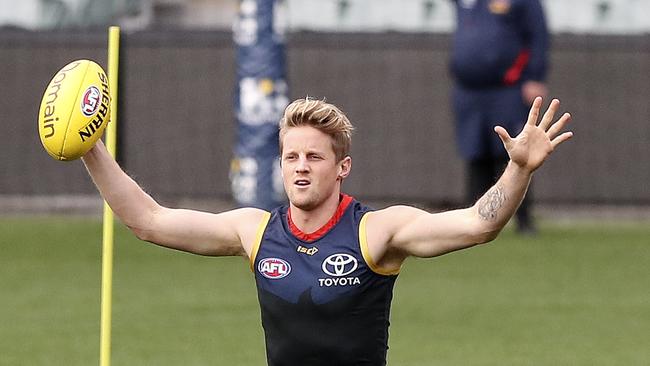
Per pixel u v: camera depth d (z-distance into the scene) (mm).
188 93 50344
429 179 50188
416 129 50156
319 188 16141
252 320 32219
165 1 59156
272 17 42125
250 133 42281
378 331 16484
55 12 55031
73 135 15945
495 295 35500
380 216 16312
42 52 50312
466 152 42938
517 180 15117
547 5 54688
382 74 50031
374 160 50312
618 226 47750
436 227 15781
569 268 39469
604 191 50312
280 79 42312
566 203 50594
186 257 41750
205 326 31453
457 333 30812
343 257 16188
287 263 16328
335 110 16312
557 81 49844
